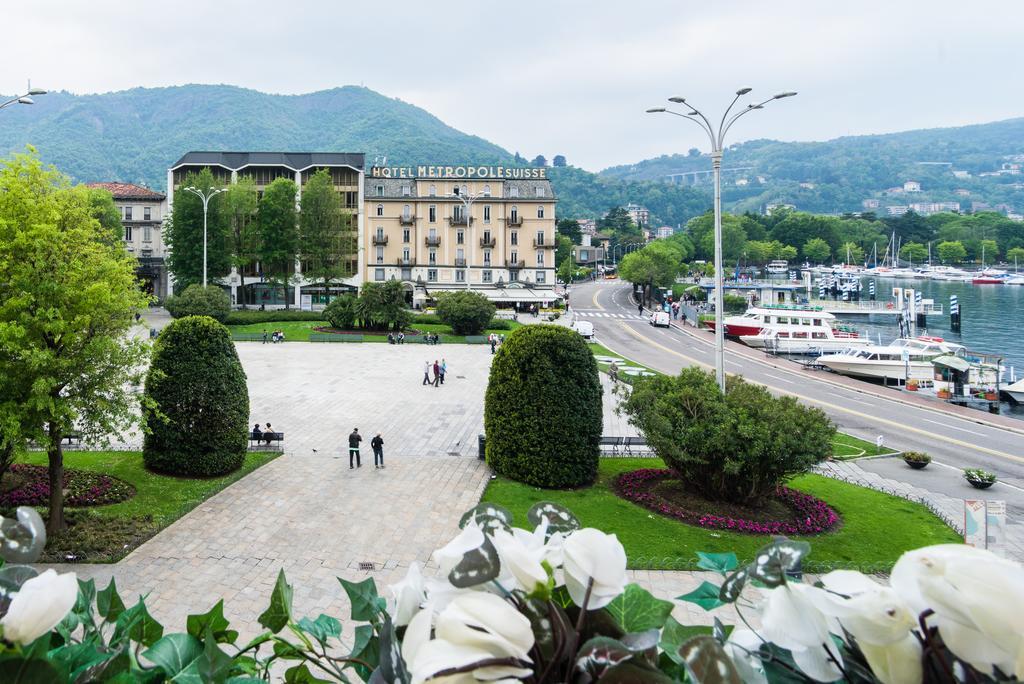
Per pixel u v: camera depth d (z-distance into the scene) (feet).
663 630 6.12
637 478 69.26
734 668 5.14
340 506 61.00
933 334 252.21
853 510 63.57
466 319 192.65
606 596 5.90
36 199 51.26
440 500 62.85
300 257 241.96
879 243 646.33
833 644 5.34
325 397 112.98
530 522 7.50
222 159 267.80
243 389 69.31
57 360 48.78
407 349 174.81
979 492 73.87
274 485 66.23
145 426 55.06
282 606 7.93
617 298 345.10
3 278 49.57
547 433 66.13
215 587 45.37
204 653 6.93
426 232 278.26
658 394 64.75
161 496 60.44
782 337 198.49
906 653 5.00
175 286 236.84
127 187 287.48
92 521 53.47
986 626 4.62
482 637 5.14
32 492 57.67
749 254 566.36
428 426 94.53
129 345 54.13
